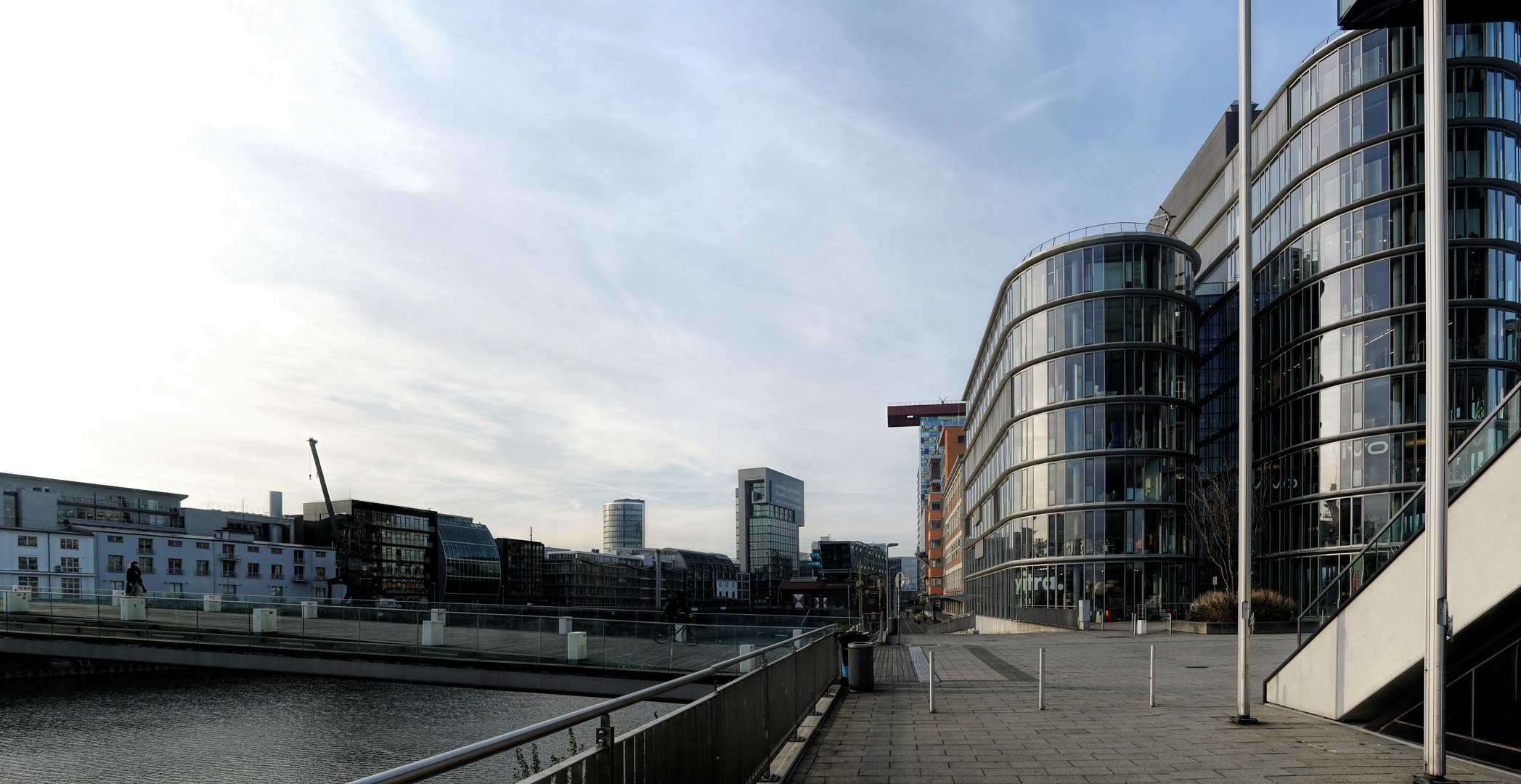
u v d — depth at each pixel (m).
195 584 88.06
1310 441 48.66
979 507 77.56
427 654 25.08
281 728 41.75
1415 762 8.89
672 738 5.56
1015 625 54.31
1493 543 8.52
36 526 82.75
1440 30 7.96
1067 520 49.81
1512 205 44.34
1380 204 45.69
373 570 127.88
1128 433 48.94
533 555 171.88
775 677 9.45
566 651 23.20
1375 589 10.55
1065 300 51.53
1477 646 9.05
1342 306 47.09
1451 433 42.34
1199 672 18.53
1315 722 11.41
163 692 51.00
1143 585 47.50
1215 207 66.19
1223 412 61.59
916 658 23.55
